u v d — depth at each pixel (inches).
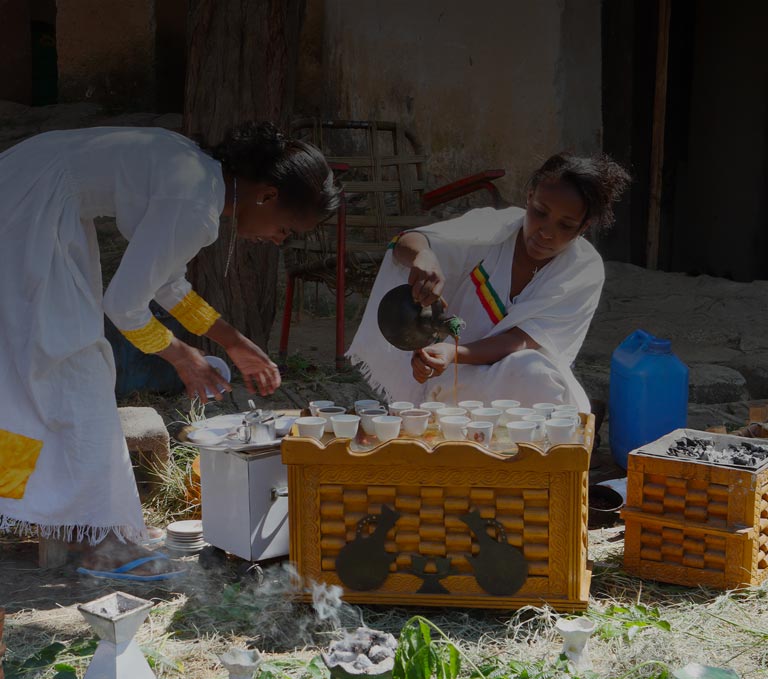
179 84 520.7
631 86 341.7
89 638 112.2
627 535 128.7
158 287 119.9
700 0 343.6
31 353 120.5
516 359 145.4
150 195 119.4
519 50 354.9
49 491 124.1
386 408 138.6
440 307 131.4
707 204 350.3
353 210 363.3
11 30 565.0
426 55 406.0
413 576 117.3
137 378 204.7
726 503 123.5
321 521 117.4
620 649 107.0
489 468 113.9
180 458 166.1
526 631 112.8
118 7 505.4
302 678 102.0
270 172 120.7
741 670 104.2
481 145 380.5
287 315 237.0
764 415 178.1
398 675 89.7
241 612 116.3
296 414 142.5
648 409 165.8
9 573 132.3
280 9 215.8
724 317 279.4
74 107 511.5
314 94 510.3
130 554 131.9
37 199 121.7
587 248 154.8
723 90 340.2
